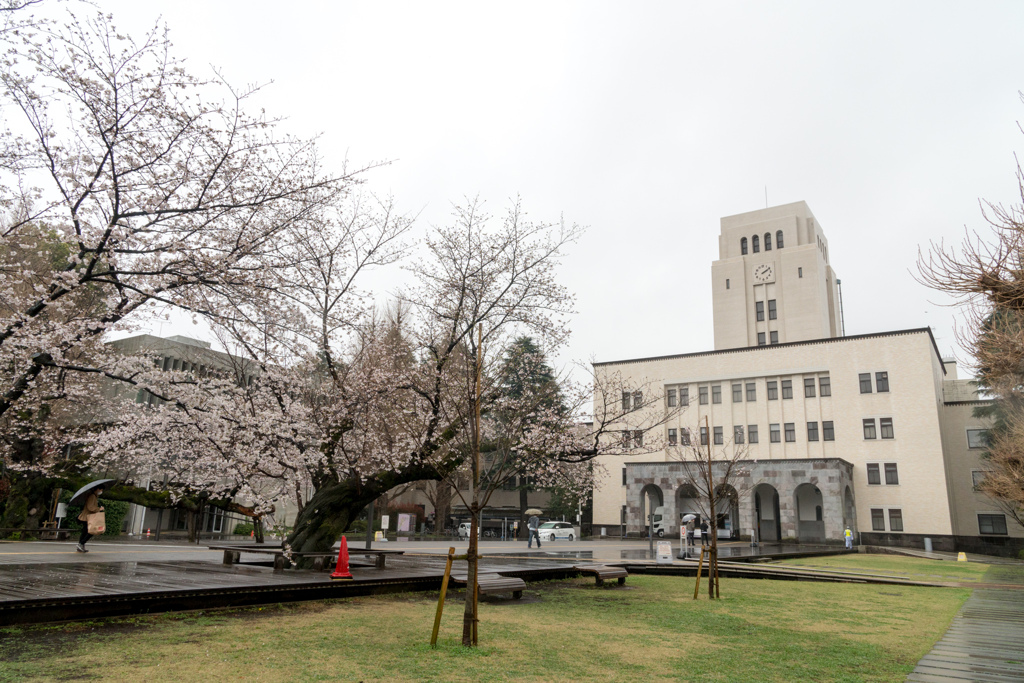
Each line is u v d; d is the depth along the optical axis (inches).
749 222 2576.3
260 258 439.2
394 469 605.9
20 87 349.4
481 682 273.4
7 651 298.2
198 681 260.4
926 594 658.2
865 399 1905.8
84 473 1140.5
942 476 1753.2
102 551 793.6
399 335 694.5
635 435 676.1
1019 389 845.2
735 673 299.0
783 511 1793.8
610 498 2206.0
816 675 295.4
